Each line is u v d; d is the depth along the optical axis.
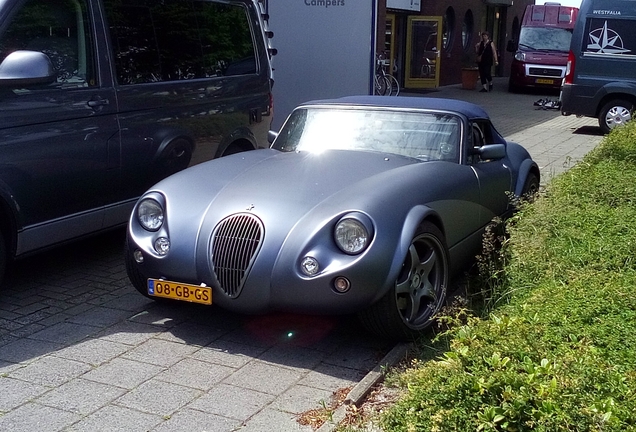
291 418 3.76
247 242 4.39
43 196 5.47
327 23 10.27
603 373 2.84
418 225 4.53
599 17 14.43
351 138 5.68
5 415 3.77
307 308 4.32
